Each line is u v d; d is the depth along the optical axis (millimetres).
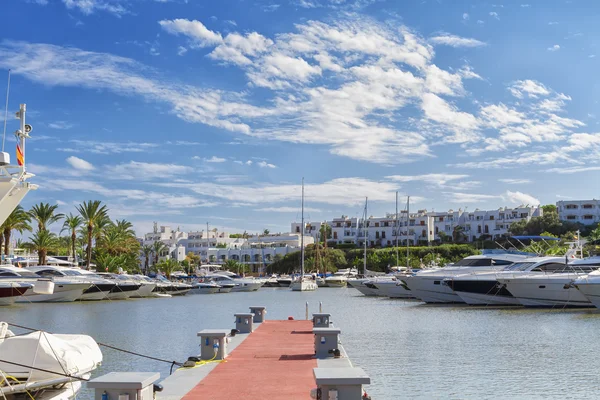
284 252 172375
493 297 52531
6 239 77250
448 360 24812
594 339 30766
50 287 16750
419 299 65688
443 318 43656
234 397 14367
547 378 21031
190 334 35906
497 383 20297
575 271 48656
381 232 176375
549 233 128750
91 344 16109
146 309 59219
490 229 162875
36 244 85375
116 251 101062
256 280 111500
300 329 30094
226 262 164125
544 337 31844
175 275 126688
